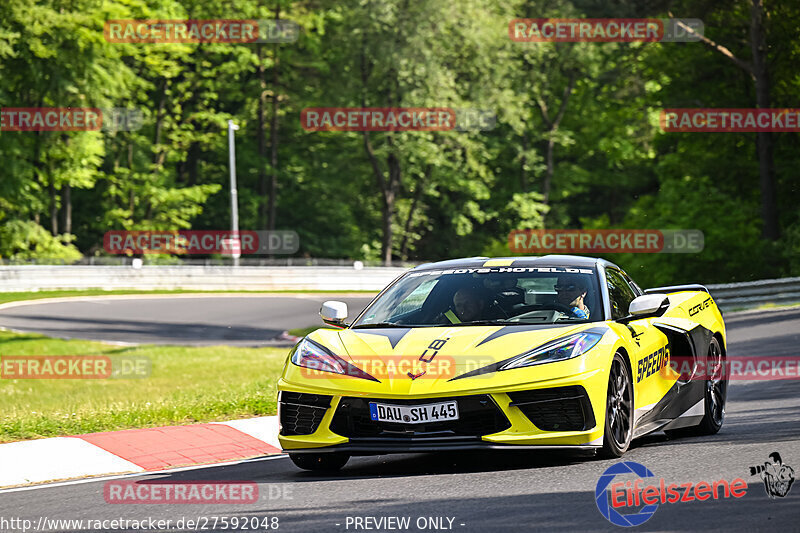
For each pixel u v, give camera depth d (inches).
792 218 3486.7
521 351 595.8
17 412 1005.8
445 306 676.1
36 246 4183.1
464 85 5280.5
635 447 682.2
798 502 476.7
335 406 597.3
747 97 3617.1
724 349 805.9
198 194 5078.7
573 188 6063.0
